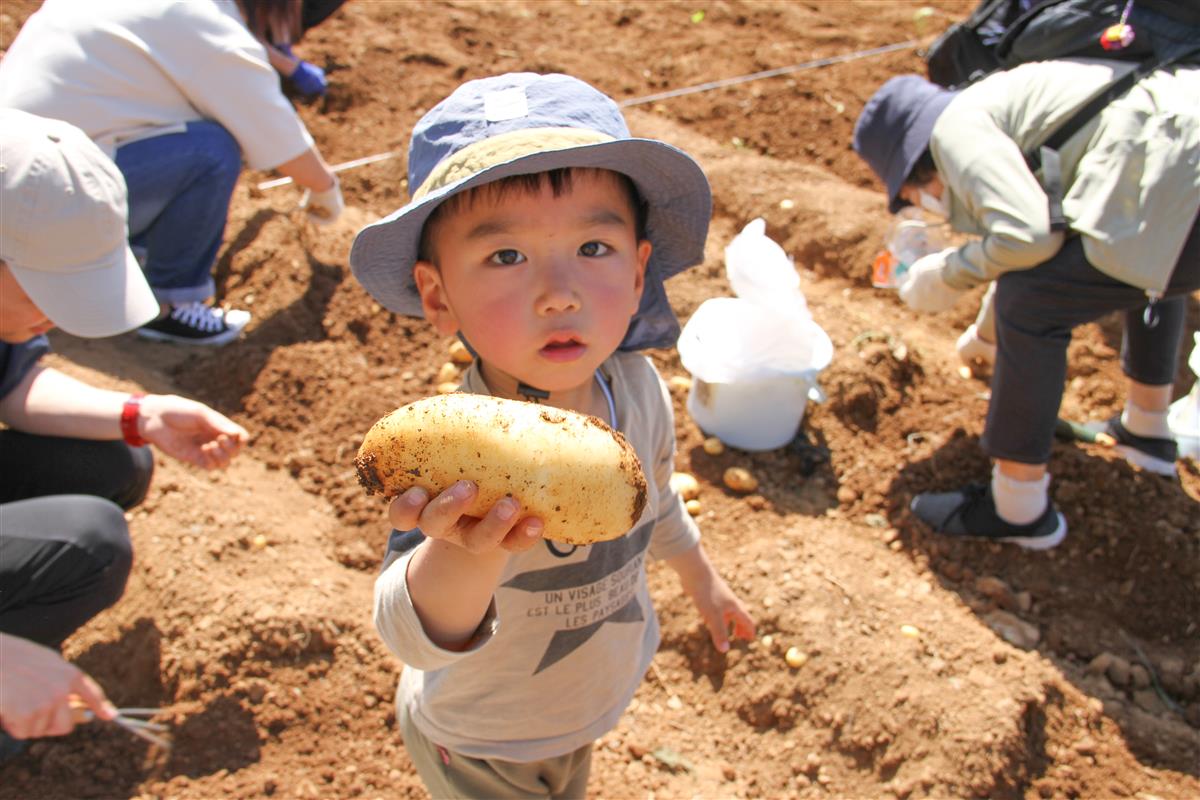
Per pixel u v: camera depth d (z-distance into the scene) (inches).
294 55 197.5
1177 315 130.8
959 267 119.4
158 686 100.6
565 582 68.3
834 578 116.0
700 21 246.8
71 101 131.5
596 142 60.5
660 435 77.3
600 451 48.5
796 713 105.7
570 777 81.7
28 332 93.0
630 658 76.1
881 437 141.8
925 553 126.3
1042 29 115.3
